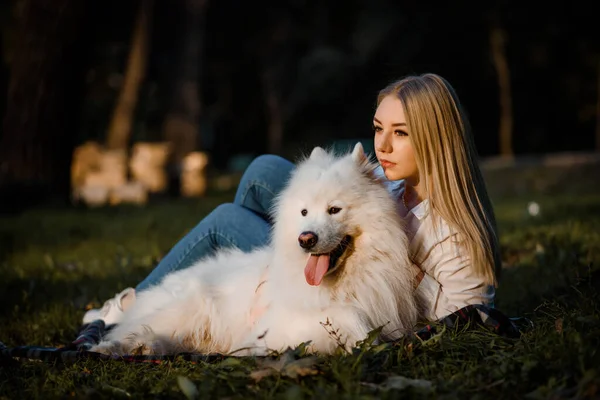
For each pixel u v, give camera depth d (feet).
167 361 13.93
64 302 22.41
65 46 56.29
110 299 20.29
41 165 57.41
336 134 151.94
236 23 147.74
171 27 132.87
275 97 149.89
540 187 74.64
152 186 82.38
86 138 138.21
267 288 15.07
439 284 14.83
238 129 167.73
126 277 25.11
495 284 14.74
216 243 18.67
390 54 137.08
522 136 142.82
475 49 134.72
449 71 136.67
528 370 11.19
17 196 55.42
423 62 136.36
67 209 55.57
